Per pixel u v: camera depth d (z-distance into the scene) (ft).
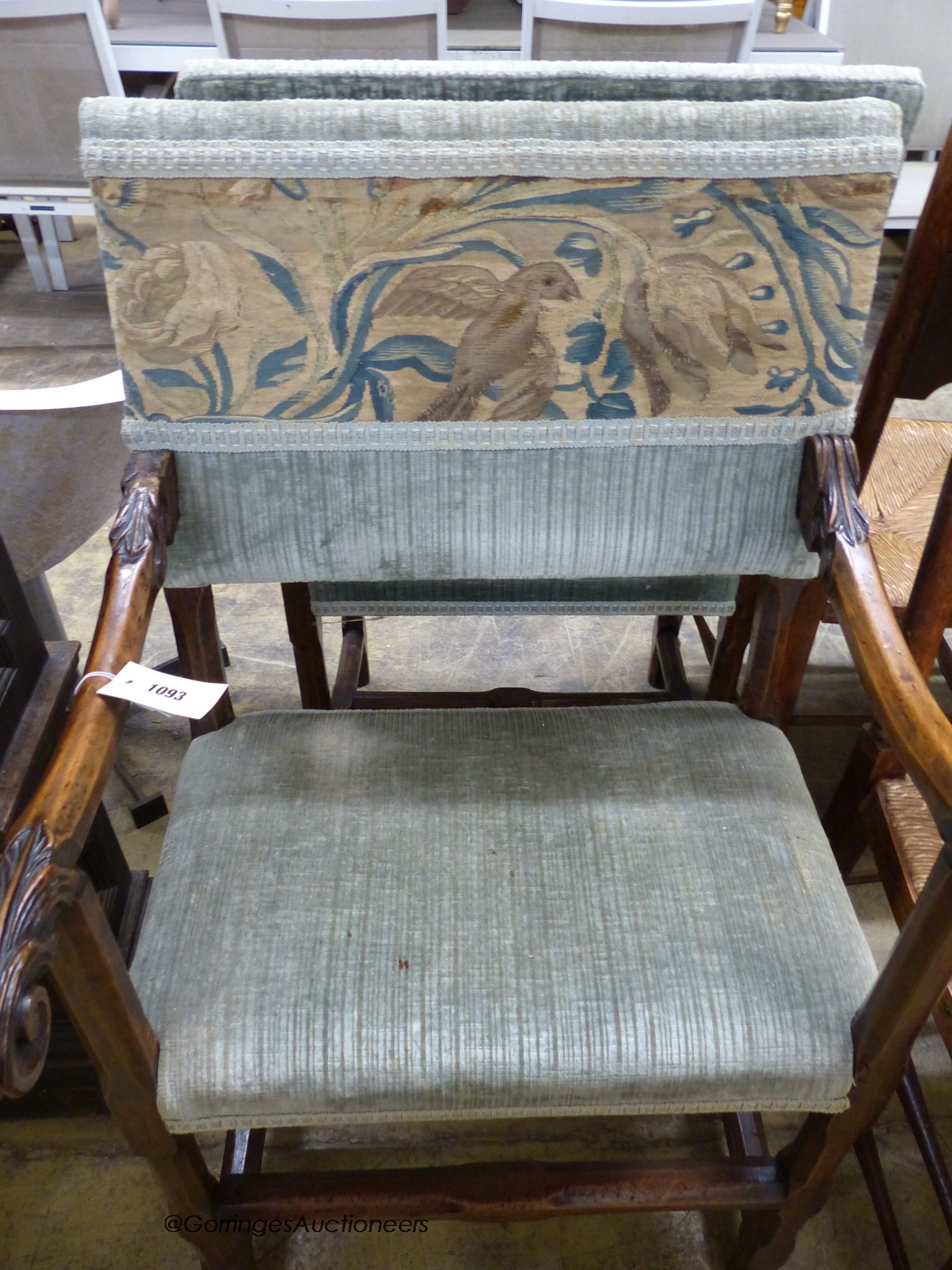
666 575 2.72
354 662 4.41
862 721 4.04
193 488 2.48
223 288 2.26
